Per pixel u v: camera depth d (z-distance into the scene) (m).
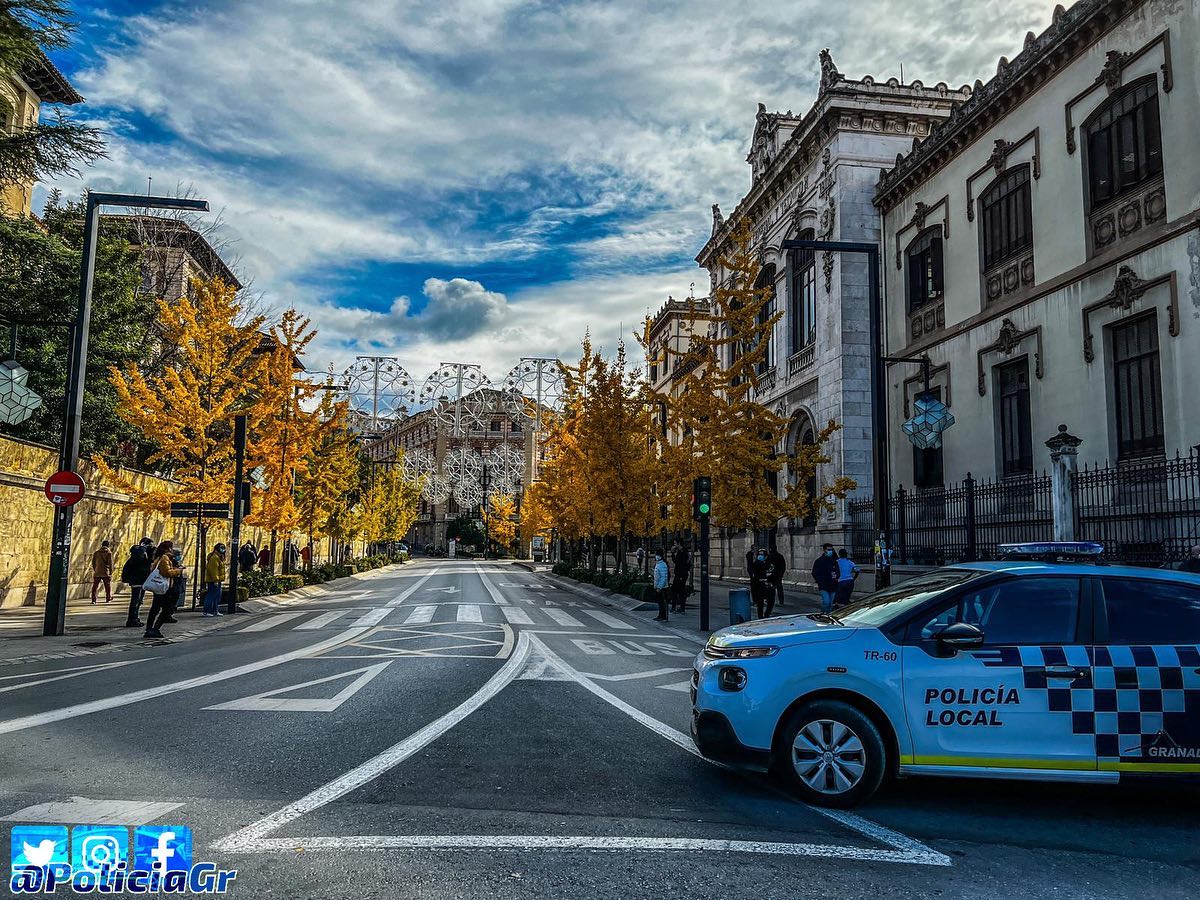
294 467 28.27
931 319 24.75
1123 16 17.39
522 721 7.90
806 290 31.14
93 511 25.77
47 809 5.04
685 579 22.77
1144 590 5.65
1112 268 17.52
